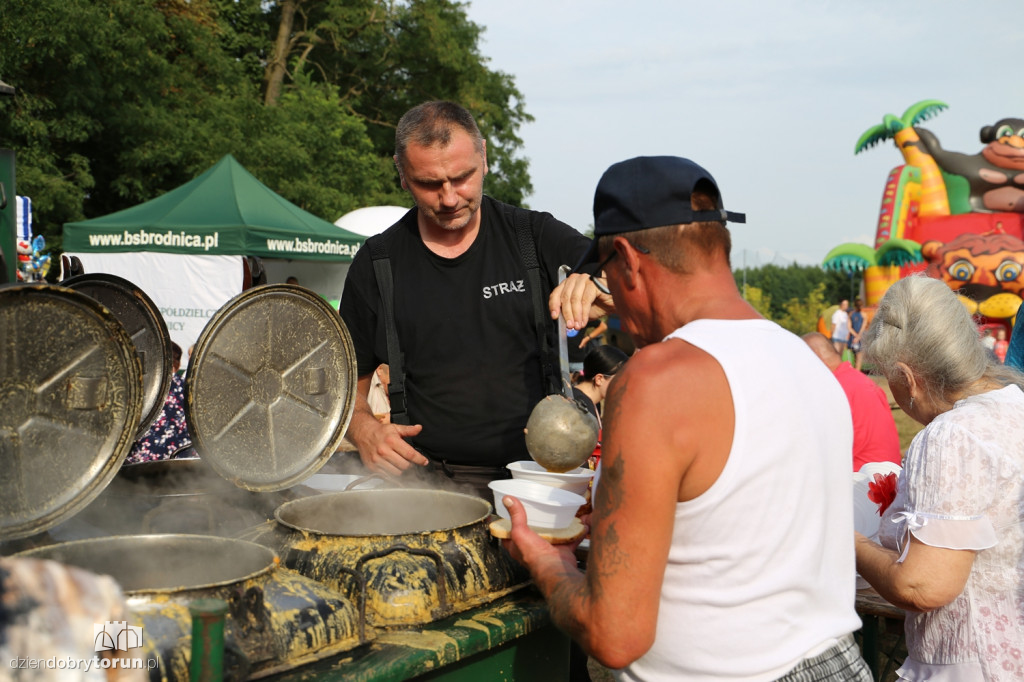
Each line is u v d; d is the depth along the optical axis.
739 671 1.26
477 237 2.50
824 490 1.33
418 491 1.98
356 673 1.33
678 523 1.28
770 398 1.26
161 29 14.91
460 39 26.23
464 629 1.53
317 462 1.98
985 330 2.10
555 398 1.86
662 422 1.21
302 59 23.64
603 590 1.23
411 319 2.50
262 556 1.45
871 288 20.86
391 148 25.98
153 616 1.20
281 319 1.89
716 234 1.37
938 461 1.81
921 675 1.99
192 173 15.95
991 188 21.08
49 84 14.09
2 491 1.41
